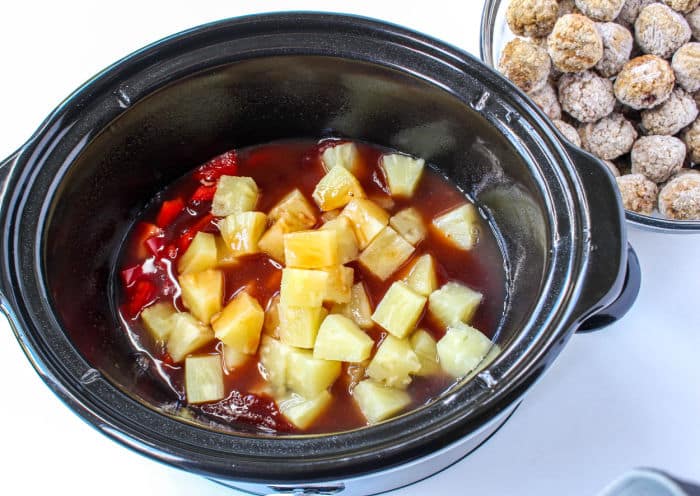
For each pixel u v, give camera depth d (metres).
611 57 0.54
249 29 0.50
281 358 0.50
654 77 0.53
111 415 0.42
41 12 0.63
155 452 0.41
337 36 0.50
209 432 0.42
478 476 0.51
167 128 0.53
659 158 0.54
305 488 0.44
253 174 0.56
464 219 0.54
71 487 0.51
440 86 0.49
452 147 0.53
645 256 0.55
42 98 0.61
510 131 0.47
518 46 0.54
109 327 0.52
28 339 0.44
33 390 0.53
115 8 0.63
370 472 0.41
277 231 0.52
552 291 0.44
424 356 0.50
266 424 0.49
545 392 0.52
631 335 0.53
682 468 0.51
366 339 0.49
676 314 0.54
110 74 0.49
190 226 0.55
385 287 0.52
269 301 0.52
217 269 0.53
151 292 0.53
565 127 0.55
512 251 0.53
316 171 0.56
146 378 0.51
